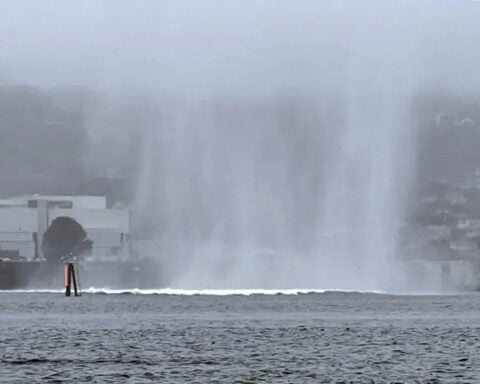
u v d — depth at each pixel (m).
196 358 138.50
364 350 148.38
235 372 125.31
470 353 144.00
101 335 171.75
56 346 153.25
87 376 121.69
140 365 131.38
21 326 191.62
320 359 138.00
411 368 128.88
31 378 120.25
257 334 174.12
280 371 126.38
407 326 192.50
